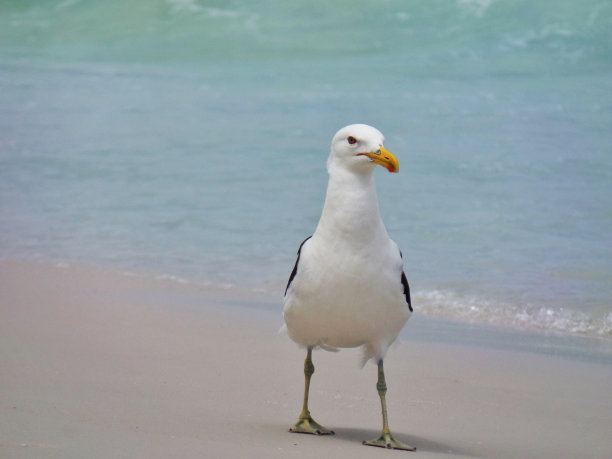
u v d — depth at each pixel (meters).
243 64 32.41
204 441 6.14
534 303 11.65
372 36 32.62
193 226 15.84
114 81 31.02
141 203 17.47
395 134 22.28
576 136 21.22
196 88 29.28
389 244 6.68
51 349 8.87
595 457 6.53
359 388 8.27
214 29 35.56
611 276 12.59
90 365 8.30
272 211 16.72
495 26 31.23
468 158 19.94
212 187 18.56
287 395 7.87
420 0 33.69
